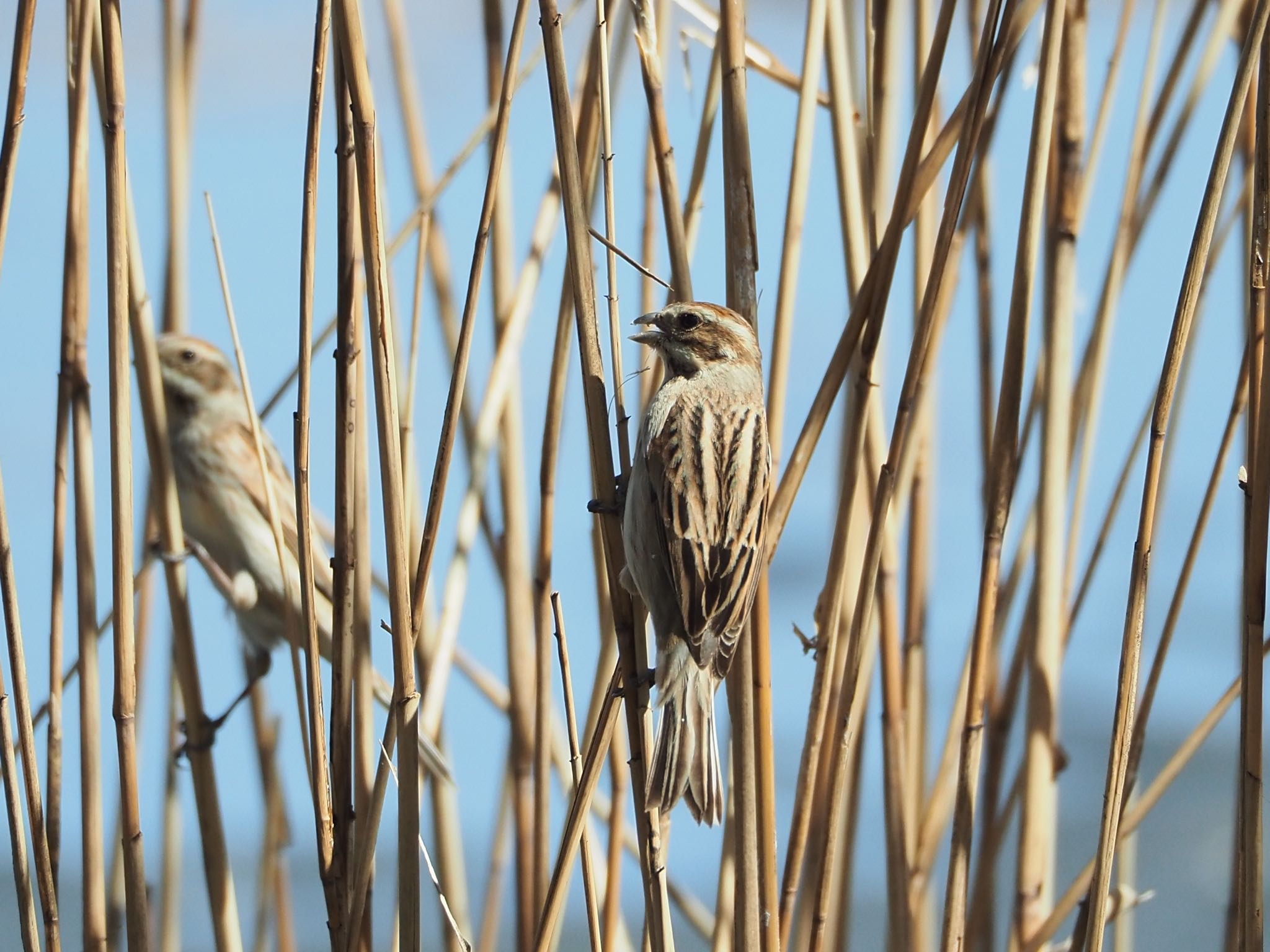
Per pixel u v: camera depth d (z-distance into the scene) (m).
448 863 11.45
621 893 10.34
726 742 10.55
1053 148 9.57
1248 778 8.09
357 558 9.39
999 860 10.91
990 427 11.37
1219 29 10.45
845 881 10.77
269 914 11.63
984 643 9.12
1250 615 8.05
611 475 8.23
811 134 9.23
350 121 7.70
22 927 8.73
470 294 7.89
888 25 10.34
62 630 9.07
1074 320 9.61
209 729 9.93
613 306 8.30
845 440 10.12
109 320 8.46
